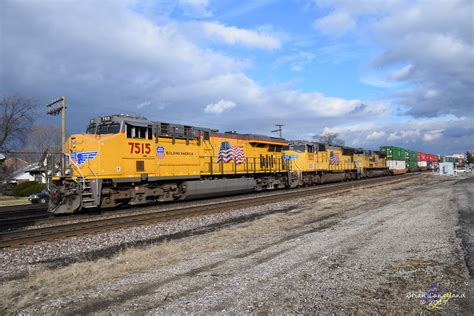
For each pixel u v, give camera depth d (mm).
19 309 5848
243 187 26344
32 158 78250
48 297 6359
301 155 34844
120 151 17453
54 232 11969
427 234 10391
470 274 6730
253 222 14250
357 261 7879
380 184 35938
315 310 5324
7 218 17609
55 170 16531
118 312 5473
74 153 16750
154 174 19234
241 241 10664
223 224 14539
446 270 7023
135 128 18328
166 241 11180
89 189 16359
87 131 18406
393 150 63531
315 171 37344
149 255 9008
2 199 37969
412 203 18500
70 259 9383
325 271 7230
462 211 14805
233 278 6945
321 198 23297
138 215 15484
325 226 12719
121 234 12266
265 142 29406
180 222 14602
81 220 15273
